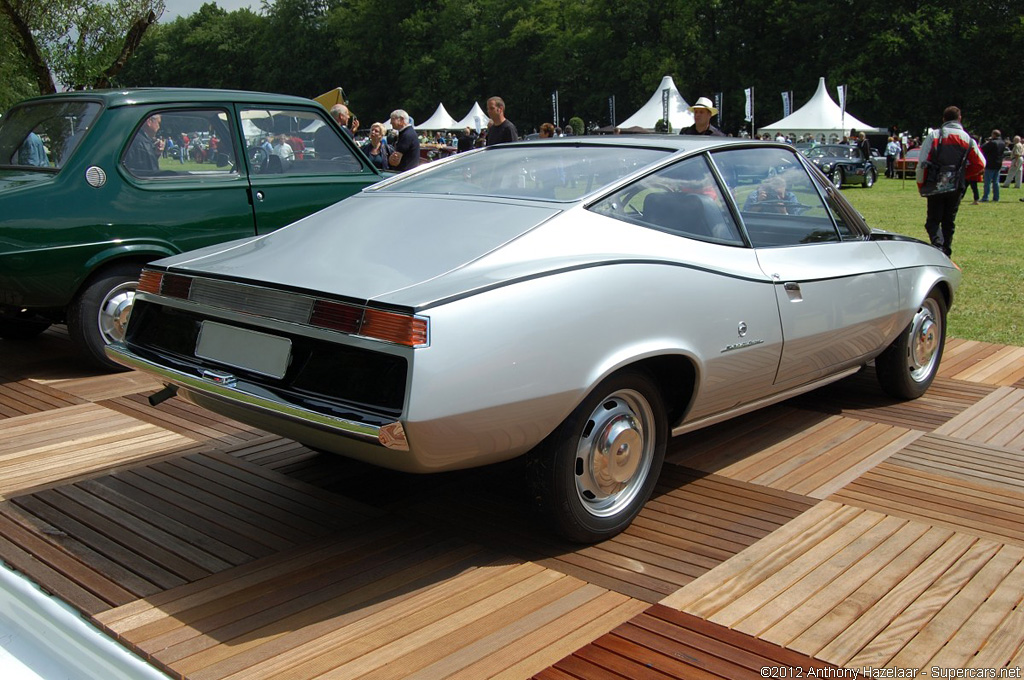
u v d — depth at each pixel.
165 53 101.06
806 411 4.68
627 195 3.28
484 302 2.61
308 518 3.31
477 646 2.45
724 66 56.34
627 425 3.10
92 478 3.70
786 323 3.60
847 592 2.75
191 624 2.55
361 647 2.44
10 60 12.30
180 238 5.50
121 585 2.78
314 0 82.00
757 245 3.64
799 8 52.81
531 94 68.69
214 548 3.05
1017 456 4.00
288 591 2.75
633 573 2.88
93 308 5.27
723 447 4.11
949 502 3.47
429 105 73.25
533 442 2.79
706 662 2.37
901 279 4.39
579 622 2.58
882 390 4.86
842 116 34.03
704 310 3.21
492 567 2.92
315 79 81.44
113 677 1.59
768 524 3.26
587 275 2.85
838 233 4.19
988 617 2.60
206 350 3.00
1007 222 14.61
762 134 34.88
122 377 5.35
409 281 2.72
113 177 5.26
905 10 49.62
